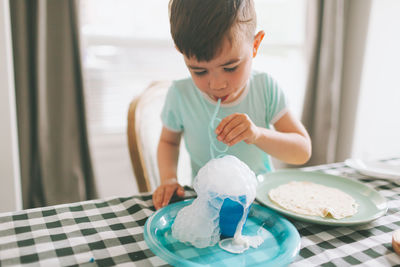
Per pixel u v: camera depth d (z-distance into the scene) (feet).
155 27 6.11
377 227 2.09
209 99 3.31
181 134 3.72
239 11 2.05
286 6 7.04
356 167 3.03
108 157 6.36
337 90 6.58
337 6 6.05
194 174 3.66
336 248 1.85
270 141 2.75
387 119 7.38
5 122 4.38
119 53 5.90
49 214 2.17
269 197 2.43
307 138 3.21
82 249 1.80
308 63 6.39
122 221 2.13
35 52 4.48
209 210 1.86
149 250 1.82
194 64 2.14
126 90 6.13
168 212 2.19
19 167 4.78
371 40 6.63
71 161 5.02
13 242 1.83
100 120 6.09
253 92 3.37
